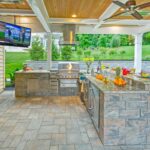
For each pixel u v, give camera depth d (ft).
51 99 22.75
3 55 27.76
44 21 18.88
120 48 33.58
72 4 16.51
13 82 29.58
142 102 10.88
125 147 10.80
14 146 10.85
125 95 10.78
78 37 32.53
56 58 31.27
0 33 16.30
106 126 10.84
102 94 11.16
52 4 16.48
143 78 12.71
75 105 20.03
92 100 14.65
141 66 28.40
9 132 12.83
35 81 24.13
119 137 10.92
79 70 24.89
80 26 25.61
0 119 15.44
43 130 13.20
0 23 16.22
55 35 28.94
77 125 14.23
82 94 21.44
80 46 32.40
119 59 32.32
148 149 10.65
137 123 10.94
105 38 33.32
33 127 13.75
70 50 31.50
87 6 17.03
